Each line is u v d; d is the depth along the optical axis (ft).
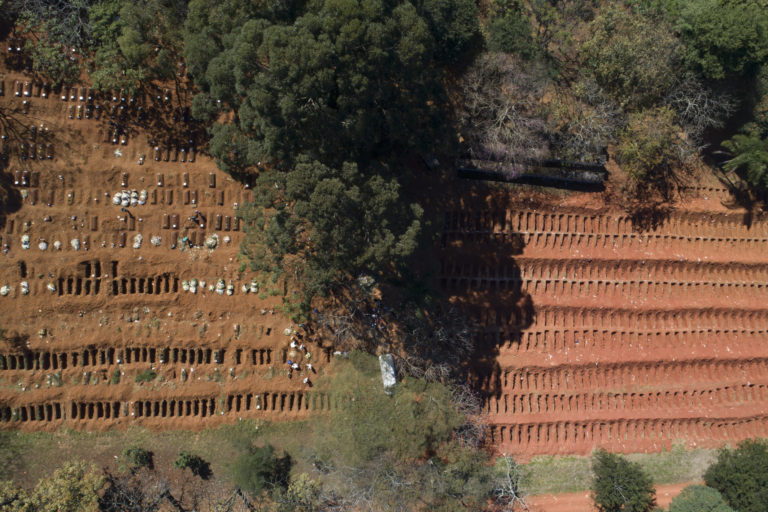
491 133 101.14
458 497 101.96
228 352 104.63
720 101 108.47
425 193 107.45
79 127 100.73
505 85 100.53
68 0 96.07
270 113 77.00
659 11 106.32
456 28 99.45
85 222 100.58
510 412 113.09
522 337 113.50
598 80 106.01
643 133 104.73
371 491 99.60
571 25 109.29
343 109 79.05
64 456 100.94
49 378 100.63
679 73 107.65
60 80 99.35
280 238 81.25
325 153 82.02
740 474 107.45
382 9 77.15
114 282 101.50
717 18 100.53
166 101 102.73
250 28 74.74
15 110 99.19
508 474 109.81
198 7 81.35
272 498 104.27
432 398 102.68
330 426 105.91
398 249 81.66
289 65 73.05
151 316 102.58
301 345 105.81
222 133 87.61
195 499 103.86
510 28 102.37
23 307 99.50
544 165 109.91
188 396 103.60
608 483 107.96
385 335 106.22
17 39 98.73
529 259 112.98
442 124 93.66
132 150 101.91
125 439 102.73
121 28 93.86
